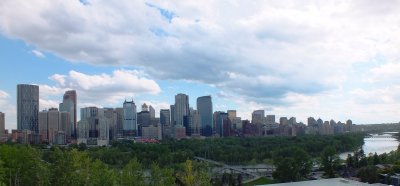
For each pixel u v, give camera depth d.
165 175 161.75
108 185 143.75
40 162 134.00
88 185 136.00
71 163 131.50
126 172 152.62
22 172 134.25
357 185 191.12
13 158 137.75
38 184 127.75
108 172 149.25
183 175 191.75
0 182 120.31
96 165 151.38
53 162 134.88
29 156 134.62
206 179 186.25
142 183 155.62
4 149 144.50
